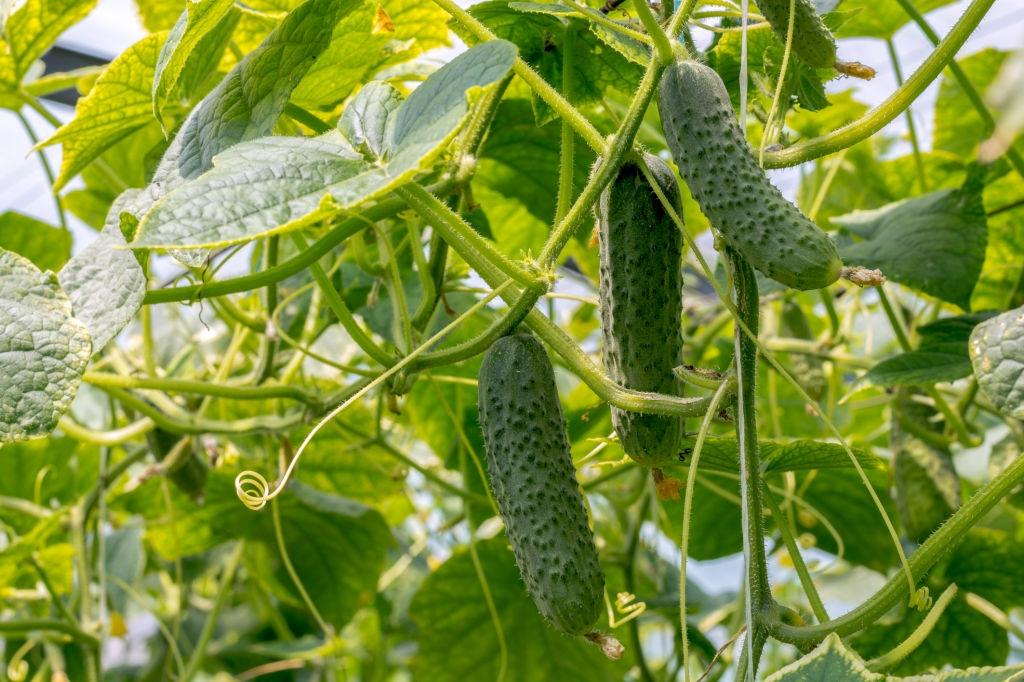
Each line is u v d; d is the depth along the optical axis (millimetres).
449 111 762
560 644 1263
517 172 1157
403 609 1715
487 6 938
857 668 768
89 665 1197
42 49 1098
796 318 1255
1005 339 816
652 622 1471
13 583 1317
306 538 1390
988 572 1113
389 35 970
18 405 810
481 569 1159
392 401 991
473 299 1154
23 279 833
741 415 793
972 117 1310
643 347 831
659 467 850
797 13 818
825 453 919
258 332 1116
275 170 778
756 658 809
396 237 1166
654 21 796
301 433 1325
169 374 1355
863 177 1300
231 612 1738
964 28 806
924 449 1088
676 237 836
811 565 1229
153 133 1377
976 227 1053
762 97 958
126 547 1465
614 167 818
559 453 816
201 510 1348
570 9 875
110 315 844
